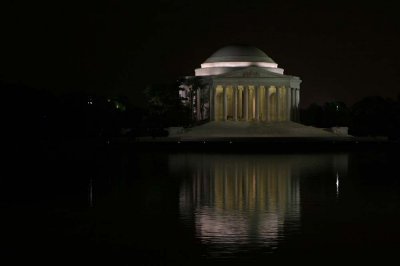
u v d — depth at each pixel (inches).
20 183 3941.9
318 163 5482.3
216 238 2367.1
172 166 5147.6
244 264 2054.6
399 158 6102.4
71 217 2765.7
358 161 5703.7
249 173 4576.8
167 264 2057.1
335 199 3275.1
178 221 2669.8
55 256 2149.4
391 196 3380.9
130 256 2142.0
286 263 2065.7
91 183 3946.9
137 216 2783.0
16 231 2490.2
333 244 2284.7
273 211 2906.0
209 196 3373.5
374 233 2447.1
